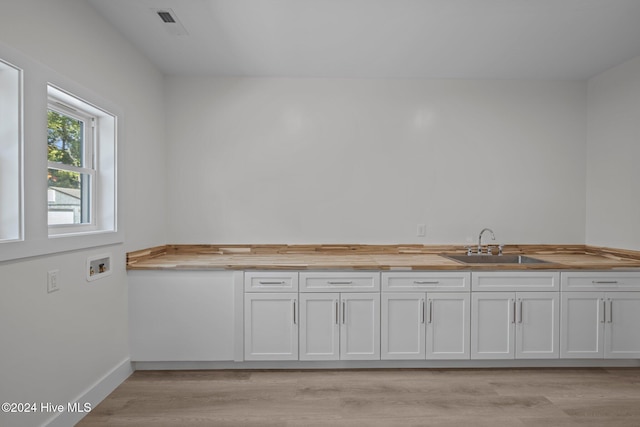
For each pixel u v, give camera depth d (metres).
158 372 2.71
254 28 2.45
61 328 1.92
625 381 2.58
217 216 3.30
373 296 2.71
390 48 2.74
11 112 1.61
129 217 2.65
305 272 2.71
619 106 3.03
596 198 3.26
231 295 2.71
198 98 3.29
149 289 2.67
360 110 3.32
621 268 2.72
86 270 2.15
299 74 3.25
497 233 3.35
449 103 3.34
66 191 2.18
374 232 3.34
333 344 2.72
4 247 1.52
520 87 3.35
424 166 3.34
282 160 3.32
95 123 2.40
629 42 2.63
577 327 2.75
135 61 2.73
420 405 2.25
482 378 2.62
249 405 2.25
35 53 1.72
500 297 2.72
